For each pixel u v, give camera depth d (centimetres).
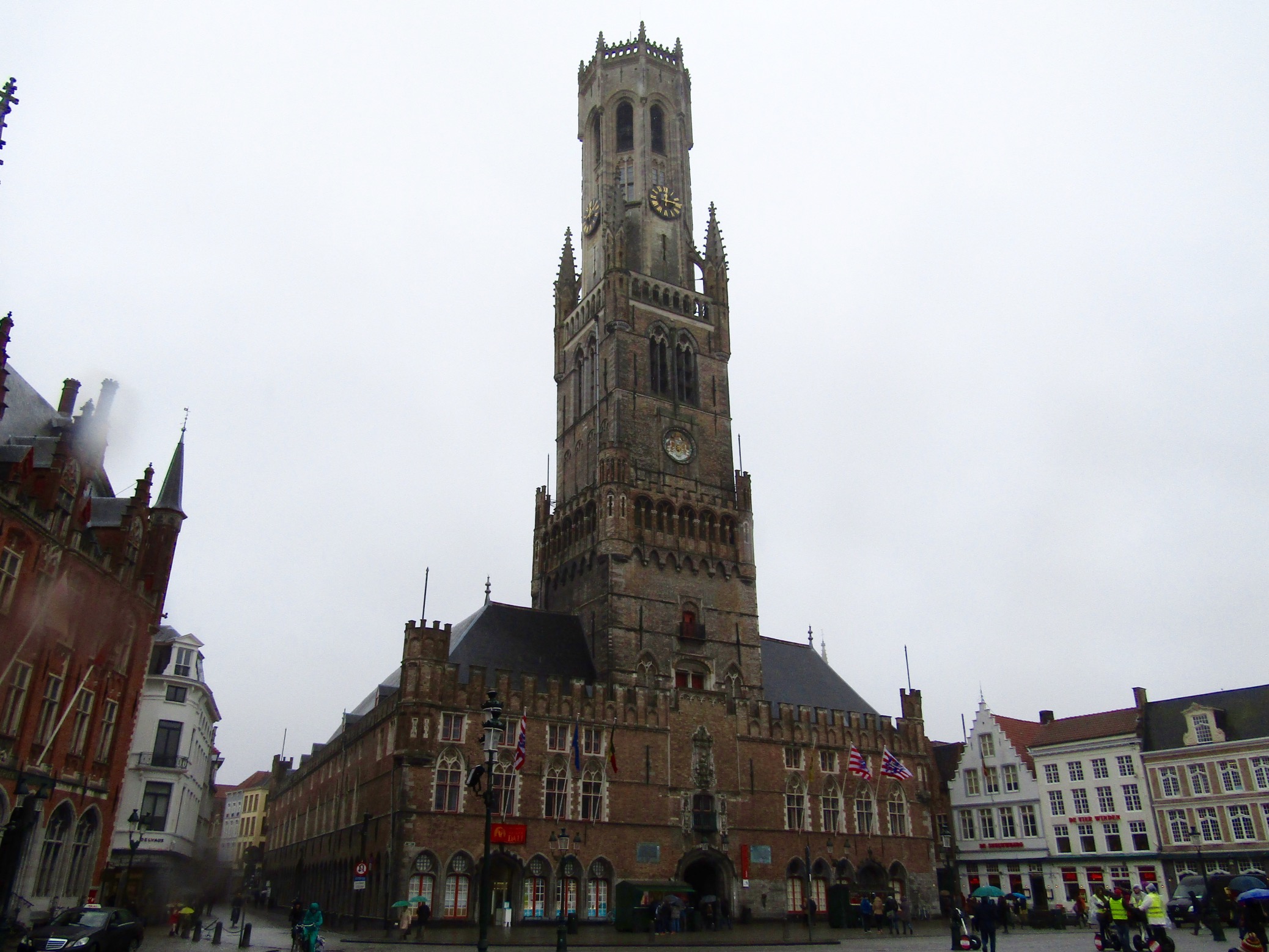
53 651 4822
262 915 9388
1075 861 9312
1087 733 9581
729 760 8081
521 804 6994
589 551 8744
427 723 6812
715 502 9250
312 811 9975
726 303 10338
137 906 7881
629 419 9125
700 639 8538
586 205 11119
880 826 8756
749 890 7744
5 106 3306
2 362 4391
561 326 10725
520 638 8081
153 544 6562
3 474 4578
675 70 11575
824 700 9512
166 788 8712
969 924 5847
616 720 7650
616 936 6319
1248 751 8288
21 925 4234
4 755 4406
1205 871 8294
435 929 6353
